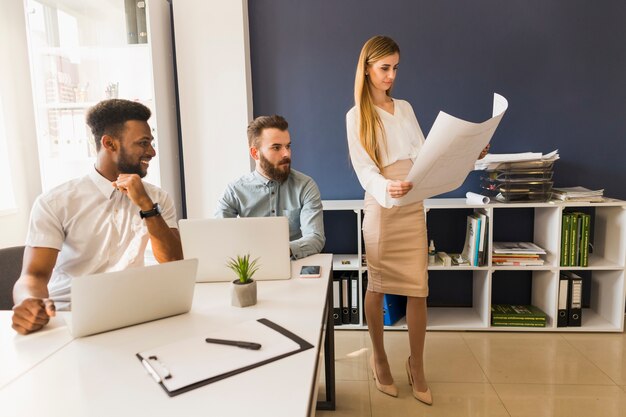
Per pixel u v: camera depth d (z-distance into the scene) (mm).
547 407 1945
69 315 1089
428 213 3035
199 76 2809
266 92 3006
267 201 2084
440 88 2910
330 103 2984
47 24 2684
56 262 1560
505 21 2838
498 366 2328
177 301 1140
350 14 2906
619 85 2824
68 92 2715
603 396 2023
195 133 2848
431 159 1402
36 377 841
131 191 1469
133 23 2650
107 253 1562
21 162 2766
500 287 3076
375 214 1938
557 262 2680
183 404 741
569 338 2658
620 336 2670
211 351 933
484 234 2691
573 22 2807
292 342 972
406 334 2758
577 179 2918
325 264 1653
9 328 1095
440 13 2859
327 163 3035
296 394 766
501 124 2914
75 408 734
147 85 2732
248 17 2938
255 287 1228
